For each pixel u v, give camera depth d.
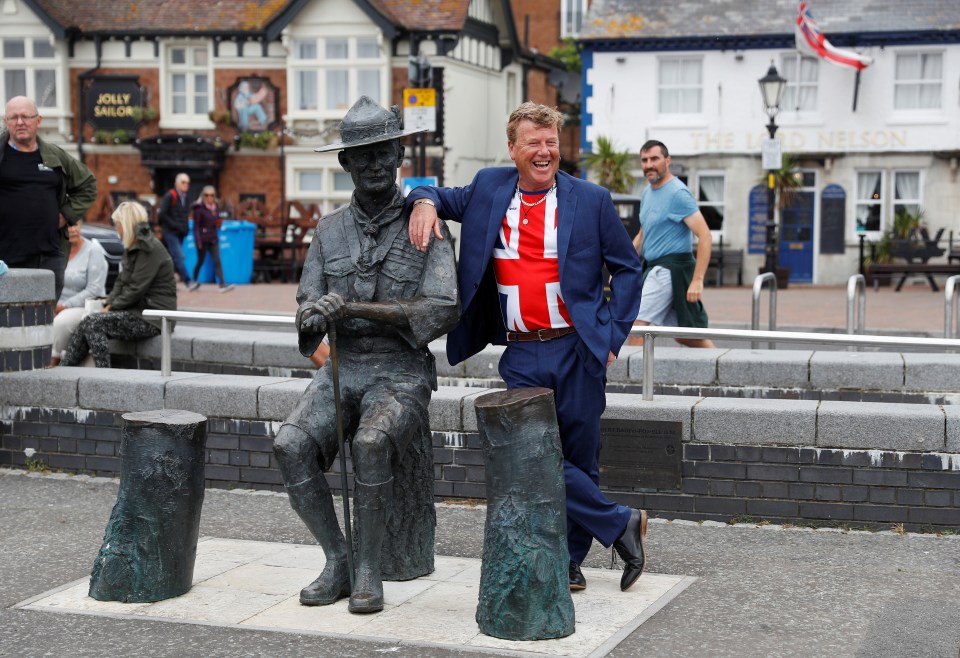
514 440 5.10
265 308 19.42
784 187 28.91
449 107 33.81
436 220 5.64
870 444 6.89
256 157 34.12
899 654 5.03
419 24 33.41
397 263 5.65
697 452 7.13
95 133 34.47
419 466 5.98
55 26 33.94
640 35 29.77
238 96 34.00
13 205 9.44
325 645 5.13
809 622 5.43
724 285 28.92
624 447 7.22
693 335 7.11
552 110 5.59
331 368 5.65
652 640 5.18
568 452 5.74
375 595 5.50
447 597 5.74
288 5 33.16
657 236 10.09
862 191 29.48
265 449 8.01
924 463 6.84
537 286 5.60
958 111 28.78
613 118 30.30
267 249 29.84
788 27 29.28
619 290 5.64
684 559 6.43
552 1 52.41
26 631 5.36
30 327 8.80
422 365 5.77
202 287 24.77
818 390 9.08
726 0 30.20
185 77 34.50
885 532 6.89
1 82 34.62
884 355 9.27
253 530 7.11
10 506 7.60
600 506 5.71
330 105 33.75
